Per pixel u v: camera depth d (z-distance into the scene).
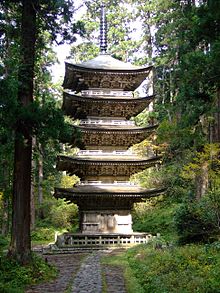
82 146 31.92
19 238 17.34
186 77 17.41
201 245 19.14
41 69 44.00
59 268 19.77
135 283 15.34
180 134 33.28
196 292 11.99
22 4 18.30
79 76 31.73
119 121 32.00
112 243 29.44
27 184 17.86
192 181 35.41
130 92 32.72
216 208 20.27
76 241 29.05
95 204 30.56
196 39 18.44
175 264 15.83
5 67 16.55
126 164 30.22
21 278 15.85
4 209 35.47
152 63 47.00
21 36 18.03
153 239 25.02
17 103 15.69
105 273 18.02
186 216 21.02
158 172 39.03
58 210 42.03
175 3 36.56
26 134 17.19
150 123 45.44
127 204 31.00
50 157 46.47
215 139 30.62
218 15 15.59
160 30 40.84
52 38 19.70
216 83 16.92
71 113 33.75
